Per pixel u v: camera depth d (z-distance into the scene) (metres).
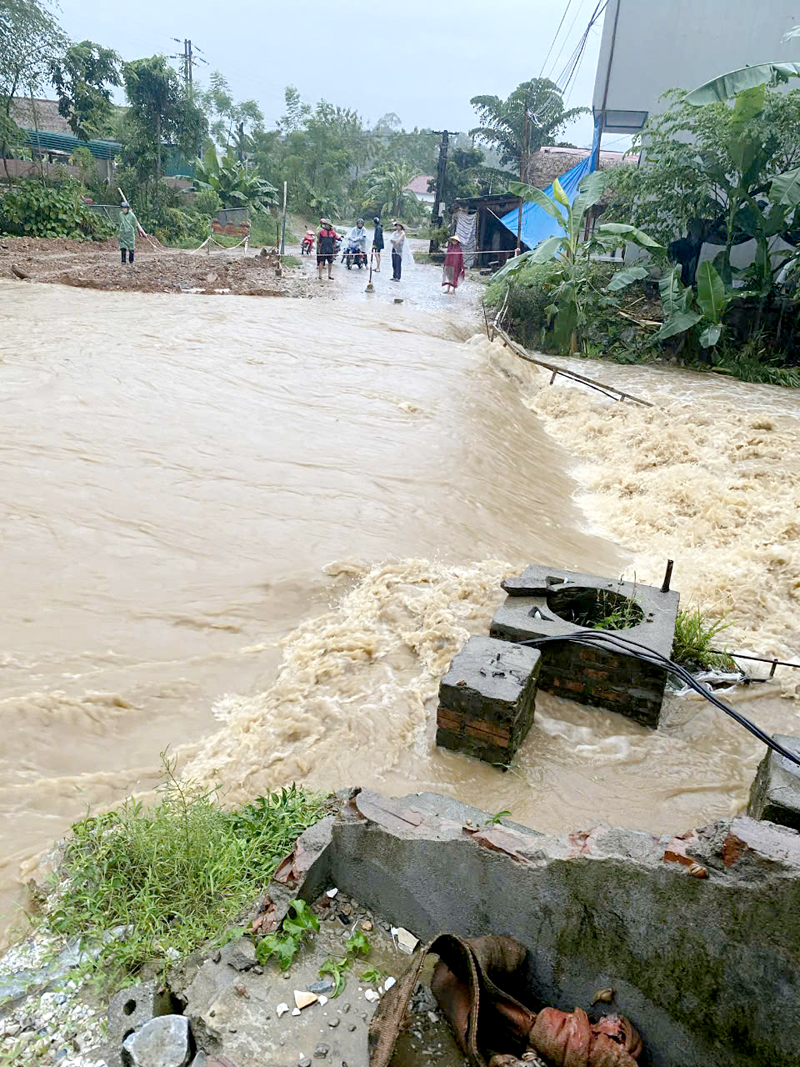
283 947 3.51
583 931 3.47
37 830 5.00
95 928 3.85
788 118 18.70
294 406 12.44
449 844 3.62
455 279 24.45
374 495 9.77
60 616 7.02
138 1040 3.11
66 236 29.88
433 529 9.16
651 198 22.03
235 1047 3.11
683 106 20.89
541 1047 3.26
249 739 6.01
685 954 3.29
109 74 34.00
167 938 3.75
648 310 22.14
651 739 6.21
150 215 34.25
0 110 30.98
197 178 41.22
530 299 21.73
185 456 10.07
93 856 4.32
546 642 6.21
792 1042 3.18
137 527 8.41
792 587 9.05
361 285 24.56
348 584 7.93
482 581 7.89
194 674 6.70
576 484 12.94
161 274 22.83
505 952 3.51
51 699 6.12
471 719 5.62
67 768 5.62
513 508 10.58
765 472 12.57
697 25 23.08
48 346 13.79
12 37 29.59
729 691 6.98
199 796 4.90
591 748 6.03
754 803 5.36
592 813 5.36
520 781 5.60
